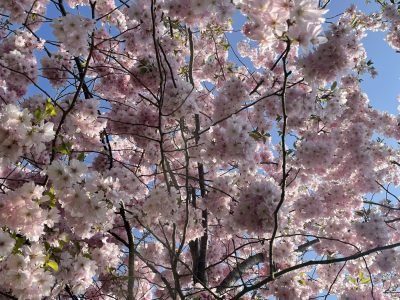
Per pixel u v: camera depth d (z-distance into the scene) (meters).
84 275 3.90
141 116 5.51
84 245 4.98
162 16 5.18
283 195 3.39
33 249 3.15
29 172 4.92
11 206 3.05
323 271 7.14
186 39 7.20
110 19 6.49
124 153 6.95
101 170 5.42
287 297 5.65
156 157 6.06
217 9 3.60
